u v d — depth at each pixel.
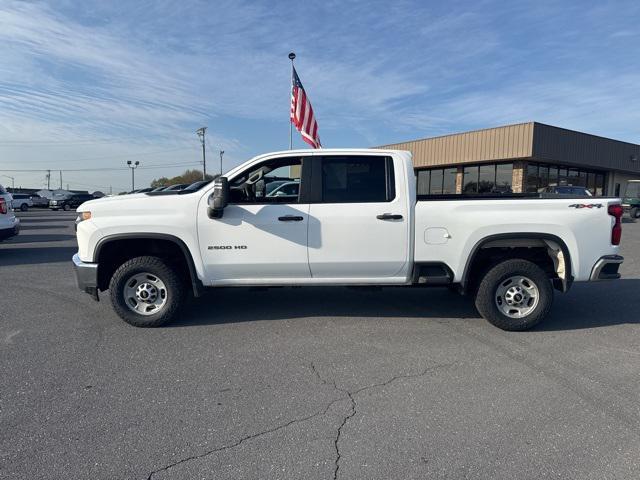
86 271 4.71
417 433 2.81
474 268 5.03
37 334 4.62
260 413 3.05
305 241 4.68
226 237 4.69
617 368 3.80
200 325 4.93
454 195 5.39
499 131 22.16
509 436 2.78
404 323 5.02
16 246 12.25
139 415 3.02
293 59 11.32
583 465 2.49
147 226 4.65
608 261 4.66
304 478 2.38
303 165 4.76
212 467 2.47
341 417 3.00
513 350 4.21
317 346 4.30
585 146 23.67
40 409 3.09
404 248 4.70
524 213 4.62
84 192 50.44
